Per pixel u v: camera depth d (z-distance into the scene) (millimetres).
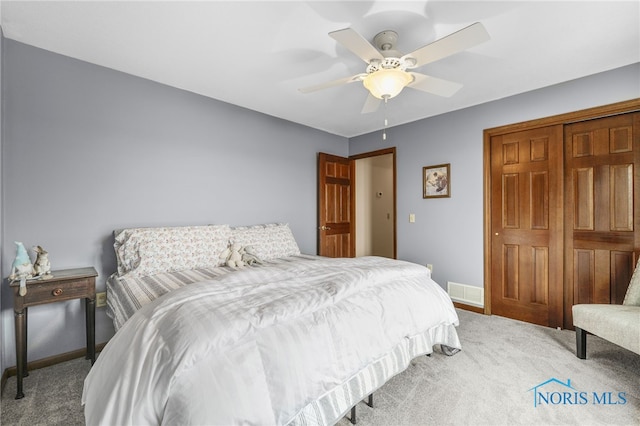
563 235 2635
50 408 1595
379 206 5812
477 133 3121
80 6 1633
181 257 2301
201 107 2867
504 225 2992
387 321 1574
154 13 1693
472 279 3158
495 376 1870
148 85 2535
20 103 1971
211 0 1588
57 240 2107
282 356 1120
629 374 1882
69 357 2129
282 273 1766
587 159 2551
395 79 1734
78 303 2180
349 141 4492
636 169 2326
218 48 2064
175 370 924
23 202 1982
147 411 896
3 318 1878
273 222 3510
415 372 1922
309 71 2404
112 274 2299
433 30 1842
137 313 1253
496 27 1819
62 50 2082
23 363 1743
